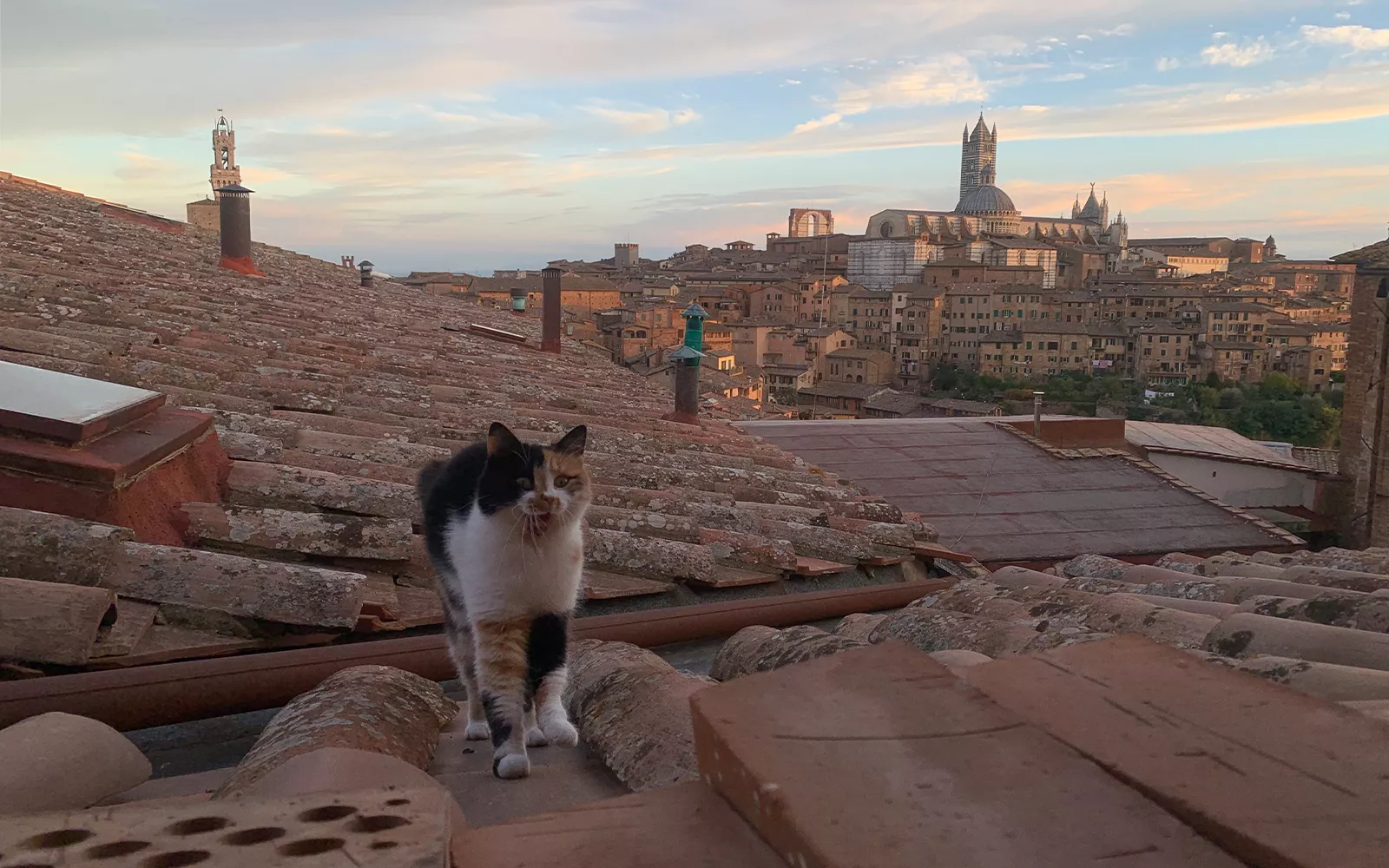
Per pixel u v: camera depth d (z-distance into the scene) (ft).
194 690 10.30
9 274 29.12
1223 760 4.56
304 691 11.01
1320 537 69.82
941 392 326.24
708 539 18.25
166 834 4.32
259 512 14.42
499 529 9.77
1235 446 72.79
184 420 15.38
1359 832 3.86
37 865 3.97
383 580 14.16
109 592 10.78
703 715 5.14
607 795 8.64
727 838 4.53
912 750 4.73
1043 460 42.24
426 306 69.21
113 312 27.96
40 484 12.50
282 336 32.45
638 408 37.73
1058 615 12.78
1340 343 314.76
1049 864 3.78
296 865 4.09
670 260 579.89
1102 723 5.04
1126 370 329.11
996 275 428.97
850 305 383.65
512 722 9.31
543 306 54.44
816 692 5.38
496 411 27.50
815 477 28.89
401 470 18.28
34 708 9.48
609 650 12.02
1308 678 8.32
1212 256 584.81
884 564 20.30
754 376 246.06
